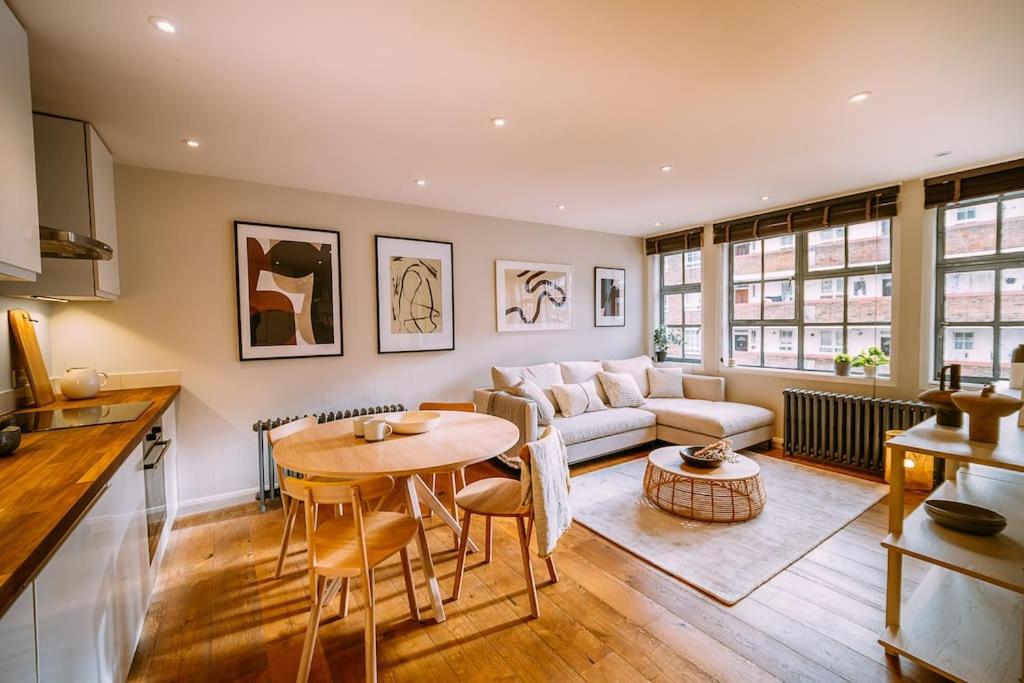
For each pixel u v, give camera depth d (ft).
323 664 5.64
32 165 5.16
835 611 6.48
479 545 8.79
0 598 2.33
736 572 7.48
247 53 5.68
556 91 6.80
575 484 11.66
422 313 13.41
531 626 6.29
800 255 14.42
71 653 3.67
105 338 9.30
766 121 7.98
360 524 5.08
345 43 5.51
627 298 18.74
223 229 10.46
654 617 6.44
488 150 9.11
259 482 10.84
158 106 7.01
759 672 5.39
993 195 10.49
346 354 12.13
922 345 11.68
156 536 7.36
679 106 7.35
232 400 10.60
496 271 15.06
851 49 5.82
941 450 5.03
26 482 3.98
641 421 14.33
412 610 6.42
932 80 6.63
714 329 16.57
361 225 12.37
